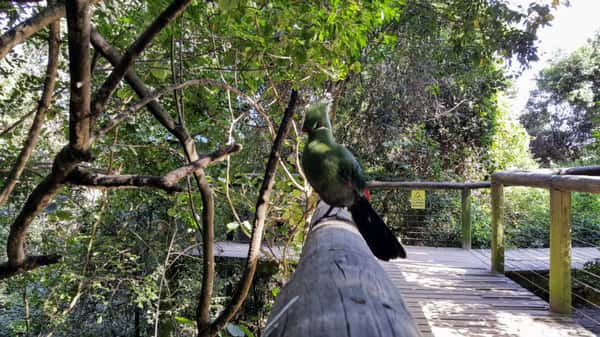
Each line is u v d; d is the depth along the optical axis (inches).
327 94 134.8
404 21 242.4
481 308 136.2
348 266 38.0
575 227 274.5
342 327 25.2
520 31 198.2
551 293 133.4
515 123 382.0
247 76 97.1
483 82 331.0
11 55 104.3
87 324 208.1
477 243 306.0
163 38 74.4
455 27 220.1
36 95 108.7
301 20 83.8
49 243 162.6
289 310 30.5
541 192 331.9
